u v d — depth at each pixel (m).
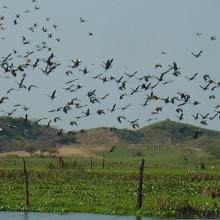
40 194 74.38
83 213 61.16
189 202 66.06
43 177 97.62
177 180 95.38
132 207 63.62
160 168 130.38
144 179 96.69
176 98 45.41
